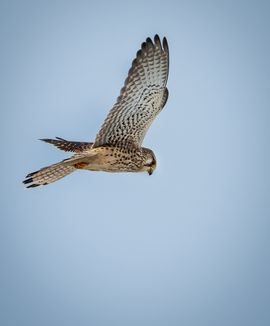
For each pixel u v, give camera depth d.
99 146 14.05
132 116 14.00
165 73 13.93
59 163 13.64
